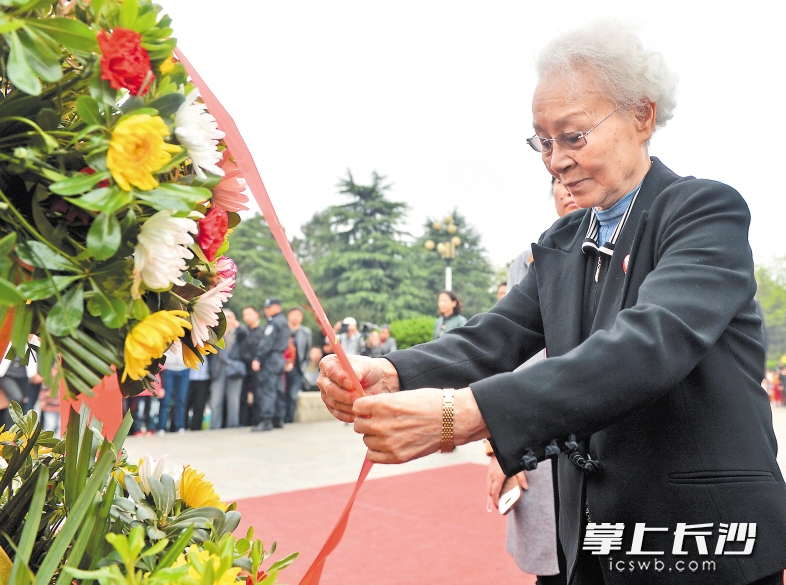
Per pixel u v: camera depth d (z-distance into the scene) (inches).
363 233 1488.7
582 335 52.4
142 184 27.8
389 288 1434.5
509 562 149.1
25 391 207.6
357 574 140.2
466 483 232.7
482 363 54.9
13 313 30.0
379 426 37.4
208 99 33.3
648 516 46.0
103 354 28.4
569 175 50.8
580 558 53.1
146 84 29.5
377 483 231.8
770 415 47.8
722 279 42.6
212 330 36.5
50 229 28.5
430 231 1628.9
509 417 37.3
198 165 30.5
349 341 439.8
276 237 34.0
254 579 33.0
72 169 29.1
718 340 46.1
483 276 1627.7
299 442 323.0
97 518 32.1
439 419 37.4
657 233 48.6
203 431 360.2
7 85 29.6
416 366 51.9
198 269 35.4
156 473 37.5
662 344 39.0
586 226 57.3
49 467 39.3
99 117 28.1
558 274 56.1
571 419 37.8
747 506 44.0
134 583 26.5
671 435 45.5
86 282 28.7
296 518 184.9
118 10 29.6
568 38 49.6
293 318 407.2
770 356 1993.1
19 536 34.3
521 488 83.0
